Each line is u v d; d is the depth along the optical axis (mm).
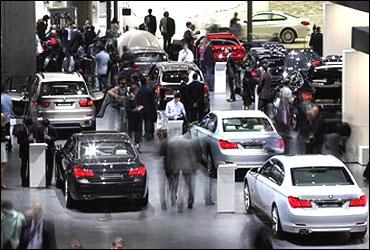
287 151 47938
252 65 63812
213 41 68062
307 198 35906
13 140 53625
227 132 47062
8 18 44625
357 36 38688
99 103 57250
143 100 53156
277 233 37094
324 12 61312
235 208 42719
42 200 43750
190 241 36938
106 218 40969
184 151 43062
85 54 60156
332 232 36906
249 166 46281
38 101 55406
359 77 48875
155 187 45875
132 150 42625
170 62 61156
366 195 39375
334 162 38000
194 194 44188
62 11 61219
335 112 50500
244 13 54812
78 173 40781
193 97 57875
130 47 56562
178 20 53469
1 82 44125
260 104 59688
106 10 55875
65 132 56156
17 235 35500
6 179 47750
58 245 36594
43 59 60781
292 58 62438
